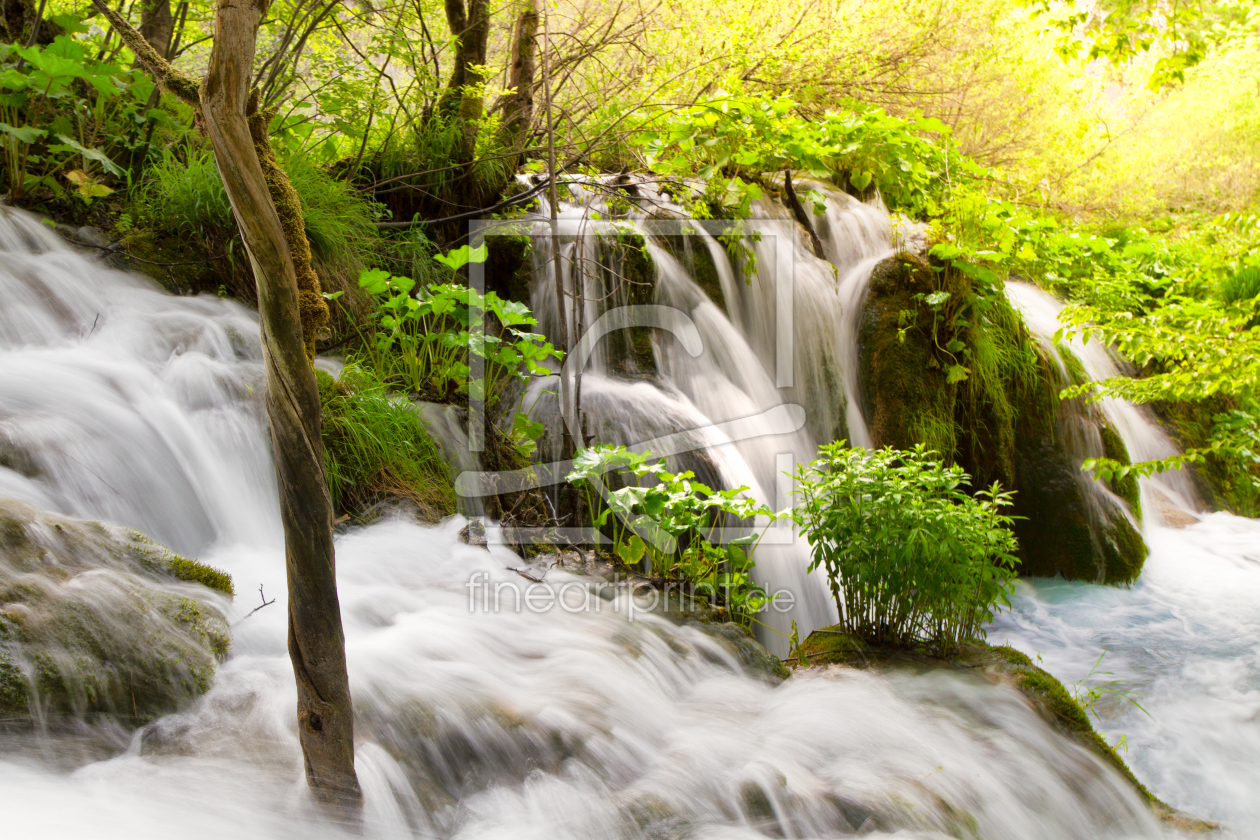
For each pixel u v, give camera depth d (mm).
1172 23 5352
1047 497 6777
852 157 8195
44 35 5926
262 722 2723
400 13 6863
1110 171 12648
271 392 2102
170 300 4918
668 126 7352
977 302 6688
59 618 2613
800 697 3762
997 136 12016
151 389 4094
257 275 2023
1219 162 13719
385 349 5238
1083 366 7508
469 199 6672
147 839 2107
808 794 3049
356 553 4051
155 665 2709
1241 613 5941
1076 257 9258
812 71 9680
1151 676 5000
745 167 7480
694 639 4012
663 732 3316
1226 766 4086
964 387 6699
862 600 4422
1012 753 3547
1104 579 6586
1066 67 12883
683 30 8211
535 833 2686
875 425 6586
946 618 4328
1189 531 7547
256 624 3197
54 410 3617
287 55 6160
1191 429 8453
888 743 3449
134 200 5391
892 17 10641
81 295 4613
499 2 9133
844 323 6941
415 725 2900
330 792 2346
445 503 4660
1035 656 5301
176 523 3676
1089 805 3449
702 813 2895
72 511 3285
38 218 5004
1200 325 5820
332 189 5750
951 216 6984
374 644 3309
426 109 6910
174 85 2016
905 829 2949
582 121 8328
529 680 3371
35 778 2270
